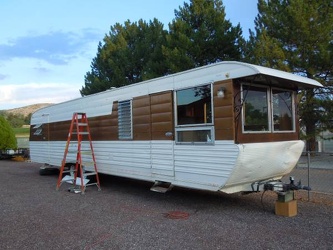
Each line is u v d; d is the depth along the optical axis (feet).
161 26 62.75
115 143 26.84
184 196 24.20
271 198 22.67
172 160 21.40
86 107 30.71
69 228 17.03
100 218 18.81
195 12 49.39
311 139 50.11
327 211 19.04
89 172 30.42
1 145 66.28
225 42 47.01
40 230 16.83
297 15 44.24
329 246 13.58
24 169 48.21
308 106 46.91
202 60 48.49
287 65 43.47
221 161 18.22
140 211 20.21
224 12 50.62
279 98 20.59
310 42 45.03
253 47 45.52
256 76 17.47
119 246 14.29
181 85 20.74
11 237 15.84
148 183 31.01
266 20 48.19
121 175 26.18
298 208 19.85
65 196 25.53
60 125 35.24
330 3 45.70
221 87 18.24
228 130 17.85
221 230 16.01
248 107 18.53
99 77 67.10
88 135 28.84
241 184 19.25
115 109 26.84
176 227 16.71
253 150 18.01
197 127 19.66
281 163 20.20
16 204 23.03
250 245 13.92
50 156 37.47
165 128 21.88
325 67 44.88
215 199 22.86
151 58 54.54
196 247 13.89
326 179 28.71
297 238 14.60
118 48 65.57
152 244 14.39
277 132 20.10
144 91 23.72
